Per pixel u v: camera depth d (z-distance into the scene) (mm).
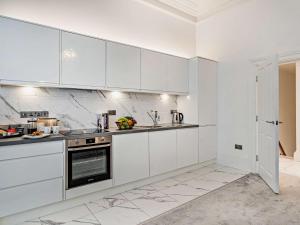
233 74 3898
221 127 4113
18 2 2510
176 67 3725
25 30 2215
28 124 2471
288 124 6207
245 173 3539
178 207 2320
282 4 3203
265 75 3078
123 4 3424
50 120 2561
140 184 2971
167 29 4047
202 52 4434
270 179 2854
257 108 3529
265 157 3084
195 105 3828
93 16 3086
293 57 3078
